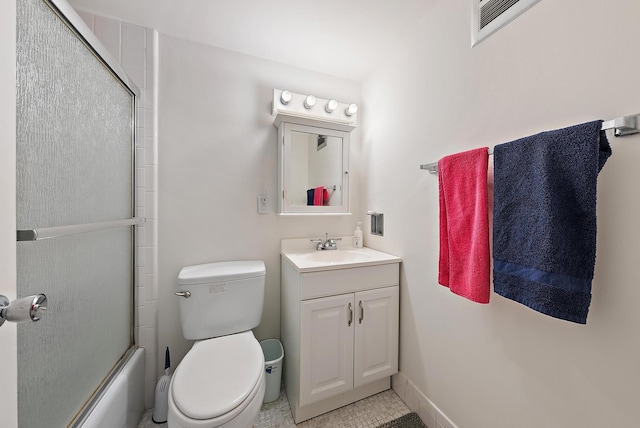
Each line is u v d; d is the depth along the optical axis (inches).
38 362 26.6
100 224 33.8
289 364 54.3
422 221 50.1
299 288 47.2
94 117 36.4
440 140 45.9
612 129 24.1
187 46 56.2
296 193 61.9
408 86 54.3
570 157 25.1
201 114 57.4
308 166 63.1
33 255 25.6
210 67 58.1
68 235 28.7
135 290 50.9
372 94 67.9
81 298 34.1
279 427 47.6
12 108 17.1
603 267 25.6
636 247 23.5
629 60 23.6
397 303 55.6
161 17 49.8
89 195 35.4
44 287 27.3
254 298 53.4
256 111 62.2
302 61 64.0
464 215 37.1
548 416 30.1
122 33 50.4
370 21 50.8
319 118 66.2
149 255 52.2
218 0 45.6
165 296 54.9
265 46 58.6
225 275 50.9
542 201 27.0
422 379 49.7
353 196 73.0
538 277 27.5
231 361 42.2
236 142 60.4
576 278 24.8
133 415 45.3
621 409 24.4
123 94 45.9
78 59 32.3
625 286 24.1
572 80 27.7
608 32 25.0
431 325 47.7
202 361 42.0
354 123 69.7
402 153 56.0
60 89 29.0
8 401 16.2
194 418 32.1
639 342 23.3
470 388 40.0
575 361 27.7
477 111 38.9
